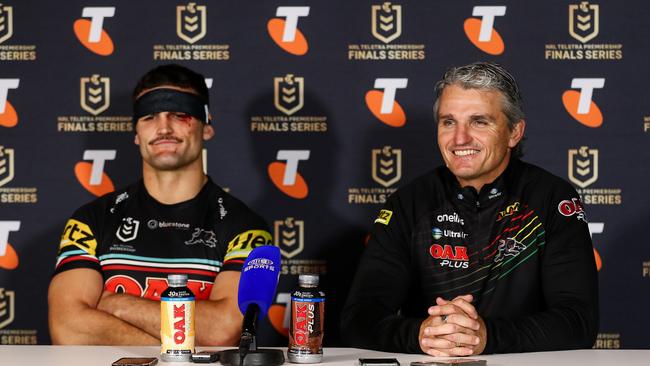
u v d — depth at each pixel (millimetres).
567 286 2494
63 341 2740
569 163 3482
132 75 3537
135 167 3529
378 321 2297
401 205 2742
